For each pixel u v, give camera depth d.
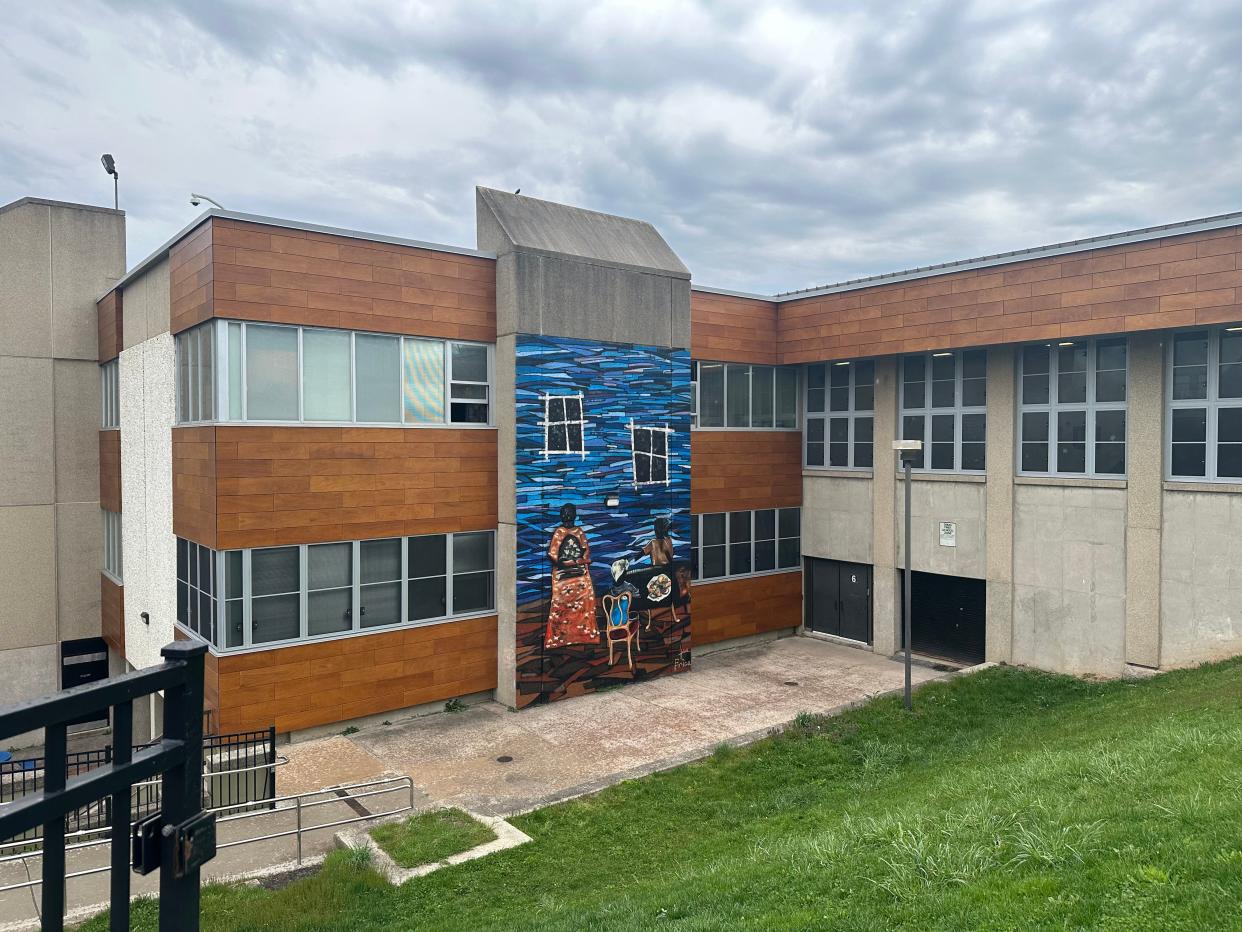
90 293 21.55
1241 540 15.12
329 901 8.26
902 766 12.45
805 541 22.67
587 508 17.09
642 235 19.23
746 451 21.47
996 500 18.62
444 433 15.94
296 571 14.32
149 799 8.94
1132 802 6.82
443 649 16.05
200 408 14.27
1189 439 15.91
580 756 13.60
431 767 13.18
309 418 14.39
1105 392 17.05
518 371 16.03
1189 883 5.03
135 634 18.69
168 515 16.17
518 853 9.56
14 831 2.07
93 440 21.70
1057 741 11.38
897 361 20.55
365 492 14.95
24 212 20.72
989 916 5.20
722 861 8.32
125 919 2.52
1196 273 14.50
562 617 16.72
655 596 18.23
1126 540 16.62
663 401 18.30
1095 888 5.25
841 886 6.37
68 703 2.28
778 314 21.72
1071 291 16.09
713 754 13.10
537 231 16.89
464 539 16.42
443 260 15.84
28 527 20.92
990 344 17.39
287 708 14.21
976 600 19.42
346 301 14.63
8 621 20.70
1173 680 14.89
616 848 9.81
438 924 7.62
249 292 13.63
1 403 20.55
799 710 15.93
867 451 21.25
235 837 10.55
